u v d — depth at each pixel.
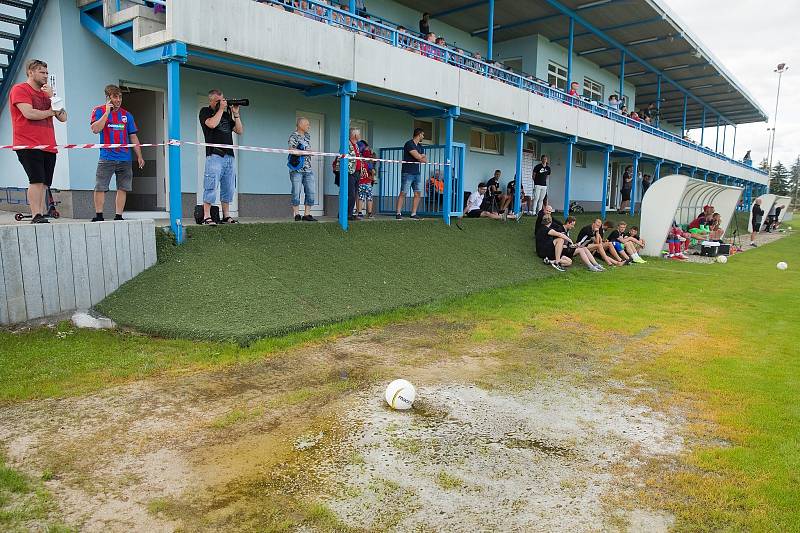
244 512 2.89
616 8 17.70
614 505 3.07
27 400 4.23
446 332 6.80
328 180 13.27
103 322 6.18
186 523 2.78
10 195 10.08
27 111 6.24
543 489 3.23
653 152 23.30
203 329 5.84
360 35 10.09
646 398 4.74
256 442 3.71
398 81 10.96
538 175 17.94
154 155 10.59
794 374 5.40
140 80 9.56
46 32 8.92
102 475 3.21
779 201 32.06
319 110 12.73
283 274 7.67
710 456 3.64
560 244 12.74
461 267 10.66
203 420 4.01
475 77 13.10
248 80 11.12
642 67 24.50
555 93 17.06
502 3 16.66
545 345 6.38
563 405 4.57
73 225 6.30
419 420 4.18
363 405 4.43
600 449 3.78
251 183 11.52
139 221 7.02
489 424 4.15
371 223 10.70
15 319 5.83
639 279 11.69
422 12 16.78
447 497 3.11
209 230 7.93
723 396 4.79
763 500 3.10
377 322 7.02
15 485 3.05
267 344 5.73
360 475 3.33
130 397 4.36
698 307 8.71
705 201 19.77
